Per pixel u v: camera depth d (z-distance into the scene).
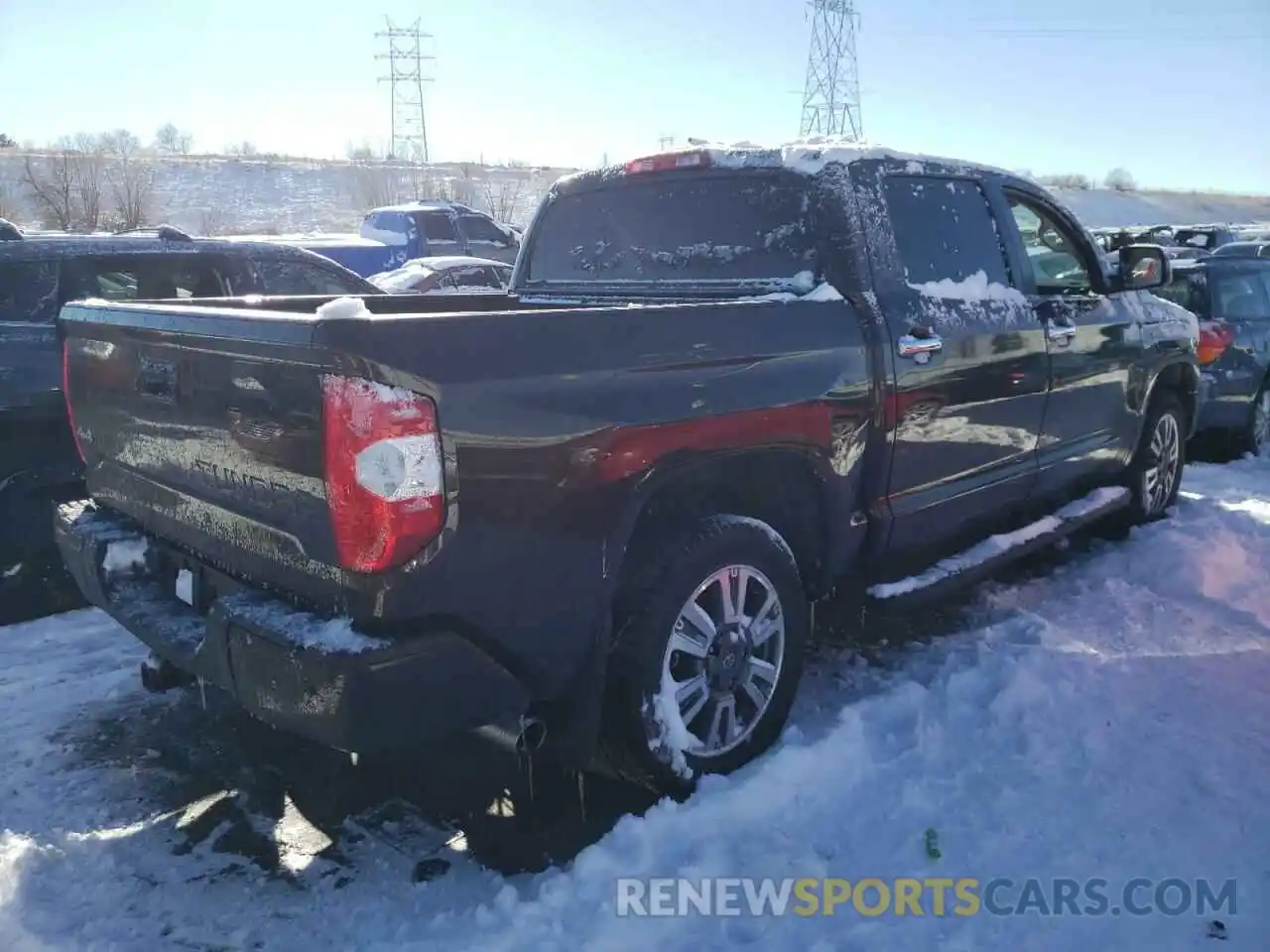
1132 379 5.39
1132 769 3.33
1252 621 4.55
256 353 2.61
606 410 2.81
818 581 3.73
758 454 3.30
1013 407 4.39
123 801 3.32
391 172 52.38
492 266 14.00
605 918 2.64
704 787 3.17
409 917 2.74
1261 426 8.77
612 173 4.43
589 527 2.81
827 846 2.97
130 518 3.54
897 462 3.80
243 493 2.80
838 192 3.76
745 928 2.62
